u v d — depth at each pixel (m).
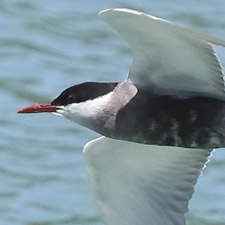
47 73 19.14
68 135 17.73
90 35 20.33
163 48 10.95
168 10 21.11
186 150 11.84
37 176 16.69
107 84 11.55
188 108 11.38
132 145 11.70
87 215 15.88
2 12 21.00
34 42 20.09
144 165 11.88
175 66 11.15
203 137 11.42
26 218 15.81
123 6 21.28
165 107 11.38
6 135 17.69
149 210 11.95
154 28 10.66
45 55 19.70
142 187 11.95
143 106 11.39
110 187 11.87
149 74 11.31
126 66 19.39
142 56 11.12
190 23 20.73
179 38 10.76
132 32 10.83
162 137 11.48
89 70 19.22
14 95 18.58
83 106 11.55
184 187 11.95
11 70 19.22
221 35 20.39
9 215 15.85
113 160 11.76
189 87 11.37
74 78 18.97
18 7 21.14
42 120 18.03
